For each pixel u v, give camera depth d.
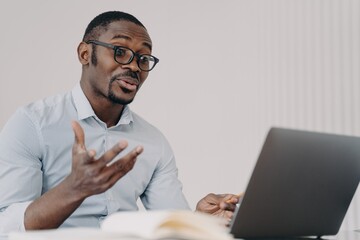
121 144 1.16
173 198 2.08
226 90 3.41
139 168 2.03
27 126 1.82
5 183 1.73
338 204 1.25
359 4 2.91
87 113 1.93
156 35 3.63
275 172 1.07
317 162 1.14
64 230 0.92
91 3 3.60
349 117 2.92
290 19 3.19
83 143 1.21
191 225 0.84
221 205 1.66
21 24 3.56
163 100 3.60
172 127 3.56
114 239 0.83
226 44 3.43
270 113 3.23
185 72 3.54
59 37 3.58
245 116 3.33
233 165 3.35
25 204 1.48
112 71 1.88
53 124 1.88
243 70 3.36
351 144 1.19
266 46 3.28
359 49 2.90
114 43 1.88
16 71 3.54
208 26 3.49
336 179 1.21
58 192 1.34
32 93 3.55
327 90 3.01
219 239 0.84
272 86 3.23
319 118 3.03
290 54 3.17
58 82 3.56
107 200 1.91
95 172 1.19
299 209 1.16
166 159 2.14
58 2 3.60
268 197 1.09
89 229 0.94
